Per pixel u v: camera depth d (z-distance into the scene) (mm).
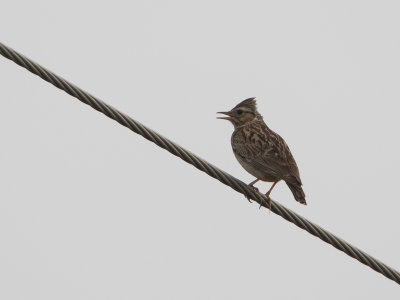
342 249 13023
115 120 12273
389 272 12930
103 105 12117
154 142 12617
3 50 11547
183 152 12898
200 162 13070
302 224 13320
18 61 11641
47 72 11789
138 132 12469
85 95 12023
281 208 13406
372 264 12930
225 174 13398
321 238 13203
